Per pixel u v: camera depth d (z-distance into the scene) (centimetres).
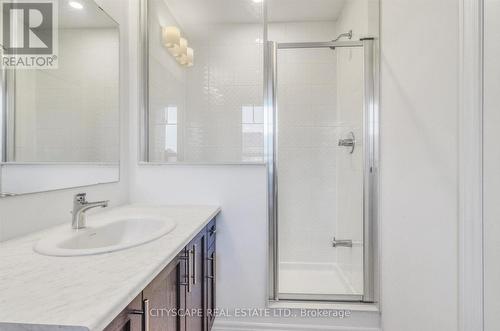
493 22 79
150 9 188
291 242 239
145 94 185
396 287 145
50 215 114
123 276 68
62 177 122
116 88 165
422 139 117
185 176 177
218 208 167
